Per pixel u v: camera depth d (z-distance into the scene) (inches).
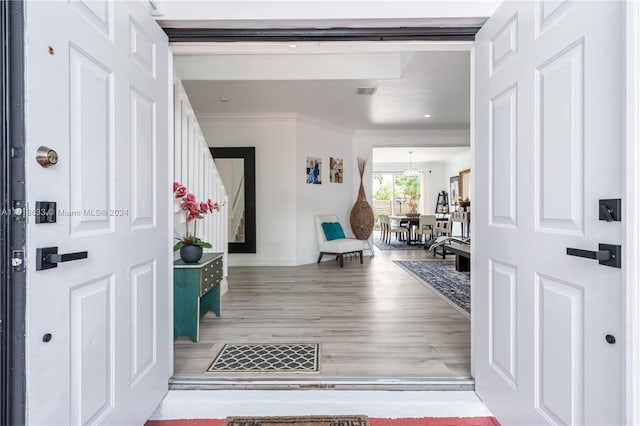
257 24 65.9
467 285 166.6
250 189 225.3
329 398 66.3
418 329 104.7
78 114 41.1
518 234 53.8
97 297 44.9
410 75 158.9
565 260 43.9
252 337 98.0
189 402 65.4
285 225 227.8
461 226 397.7
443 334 100.1
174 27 66.6
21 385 33.6
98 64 45.1
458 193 420.2
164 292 65.8
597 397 39.1
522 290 53.0
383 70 161.8
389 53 161.3
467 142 273.3
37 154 34.6
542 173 48.3
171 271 70.1
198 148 126.5
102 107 45.9
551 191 46.5
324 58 162.7
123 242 50.9
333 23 65.9
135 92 54.9
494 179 61.1
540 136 48.7
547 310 47.5
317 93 183.6
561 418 44.7
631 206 34.5
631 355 34.6
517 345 54.2
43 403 35.8
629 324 34.7
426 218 344.8
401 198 494.9
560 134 44.9
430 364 79.0
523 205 52.6
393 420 65.0
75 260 39.7
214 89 177.5
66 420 39.1
